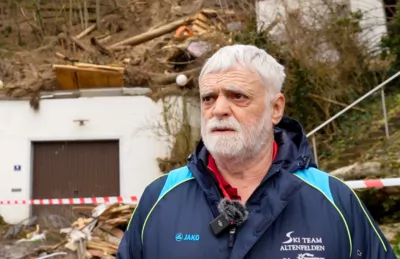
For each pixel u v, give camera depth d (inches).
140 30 890.1
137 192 572.4
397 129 473.4
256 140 83.0
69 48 760.3
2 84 569.0
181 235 80.7
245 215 78.7
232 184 86.0
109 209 434.6
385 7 665.6
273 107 87.6
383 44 597.0
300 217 79.0
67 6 933.2
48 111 589.9
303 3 606.5
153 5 935.0
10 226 554.3
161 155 577.9
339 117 533.0
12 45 864.3
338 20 569.6
